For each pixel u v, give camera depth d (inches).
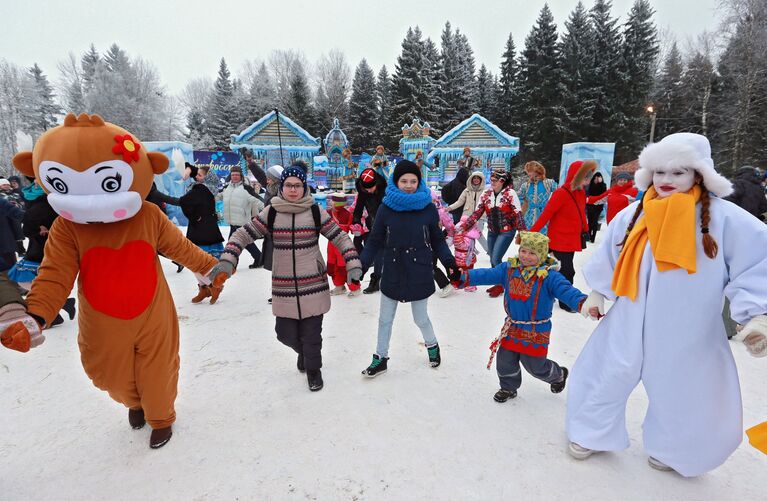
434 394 117.8
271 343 155.0
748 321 72.2
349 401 114.1
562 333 166.1
